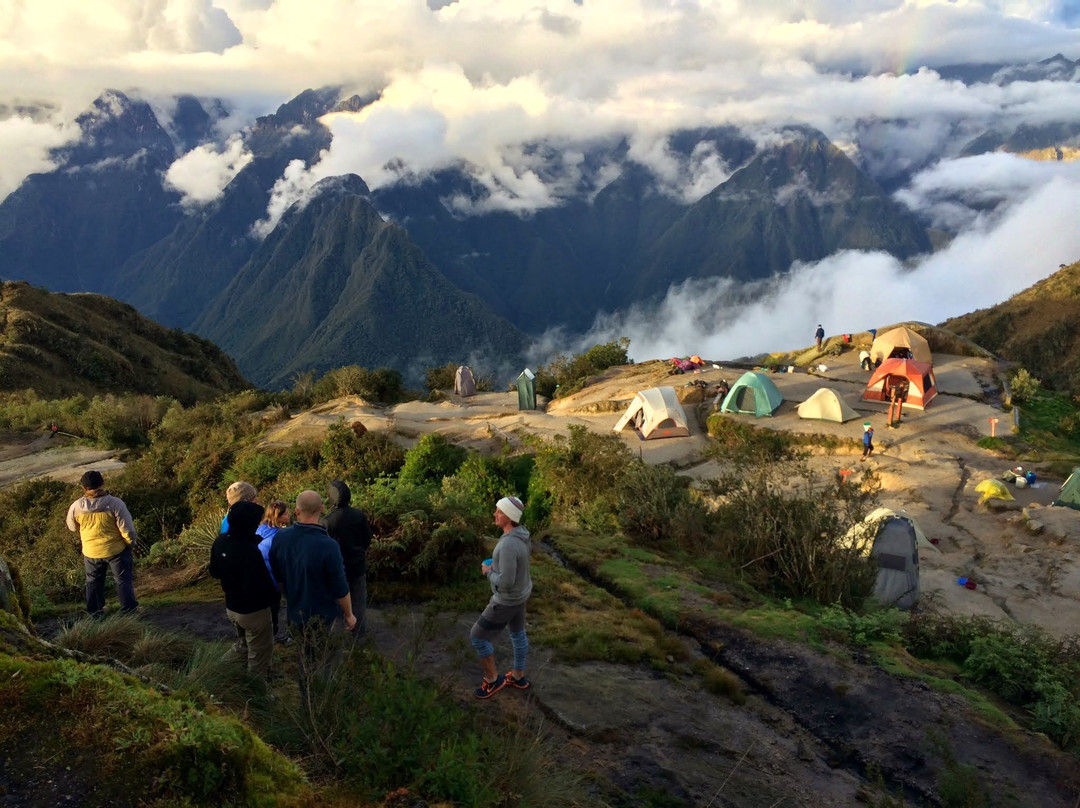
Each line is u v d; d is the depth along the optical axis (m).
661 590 8.70
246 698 4.68
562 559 10.01
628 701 6.00
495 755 4.11
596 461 15.37
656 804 4.62
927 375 25.56
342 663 4.71
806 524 9.83
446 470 19.77
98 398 40.72
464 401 34.81
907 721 6.24
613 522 11.74
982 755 5.83
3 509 22.59
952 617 8.85
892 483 19.45
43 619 7.17
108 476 26.61
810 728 6.09
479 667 6.29
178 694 3.39
